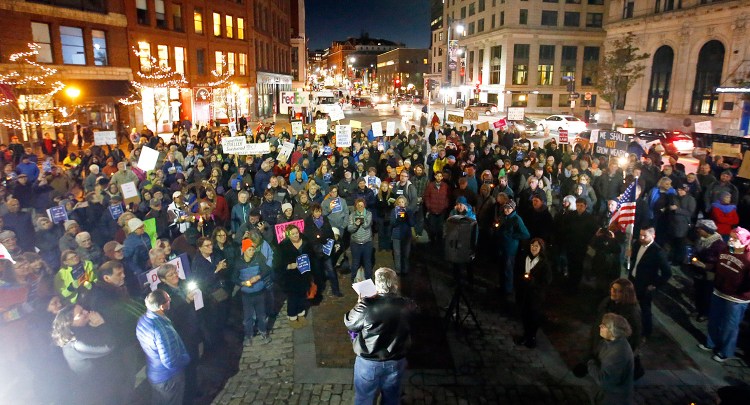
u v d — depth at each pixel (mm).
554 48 66375
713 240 7848
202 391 6367
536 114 62062
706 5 37844
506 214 8922
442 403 6117
